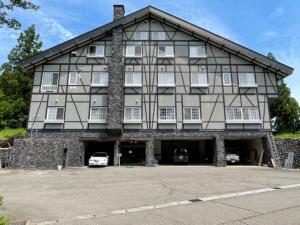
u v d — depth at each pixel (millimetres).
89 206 7621
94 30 23672
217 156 21656
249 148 25250
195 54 24047
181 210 6957
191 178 13516
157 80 23281
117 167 20625
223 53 24109
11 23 4898
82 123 22109
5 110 31891
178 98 22891
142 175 15109
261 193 9172
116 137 21844
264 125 22516
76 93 22766
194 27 23969
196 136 22109
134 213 6773
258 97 23156
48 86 22812
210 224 5758
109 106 21609
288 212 6621
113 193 9555
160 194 9227
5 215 6789
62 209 7332
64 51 23547
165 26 24734
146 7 24422
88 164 22984
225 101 22953
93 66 23484
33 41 37906
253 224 5719
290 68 22969
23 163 19000
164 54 23984
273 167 20656
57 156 19438
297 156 20375
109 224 5910
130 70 23484
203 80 23422
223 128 22344
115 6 26062
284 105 36938
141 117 22359
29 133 21766
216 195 8906
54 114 22266
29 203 8109
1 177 14320
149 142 21828
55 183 12133
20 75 35500
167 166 21641
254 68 23812
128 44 24203
